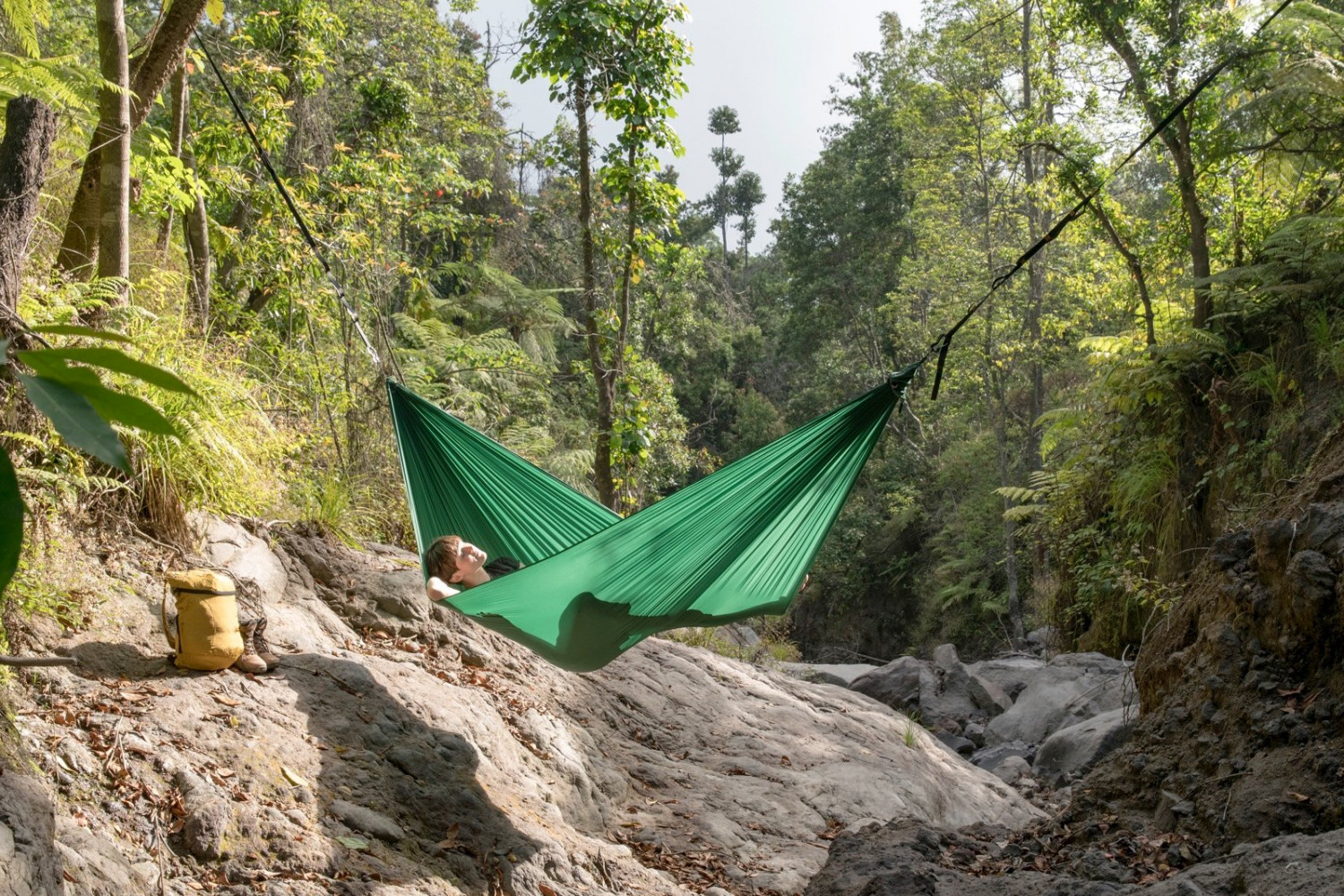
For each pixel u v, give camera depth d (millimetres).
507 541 6145
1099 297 16719
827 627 29281
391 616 6242
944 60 22391
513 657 6602
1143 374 11430
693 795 6219
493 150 19156
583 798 5566
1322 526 4699
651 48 10438
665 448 15578
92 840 3395
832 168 35250
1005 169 23406
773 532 4961
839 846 5172
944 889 4352
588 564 4465
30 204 4113
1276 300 10805
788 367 43562
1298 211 11867
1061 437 13969
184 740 4133
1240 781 4457
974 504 23750
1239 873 3584
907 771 7551
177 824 3756
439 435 5836
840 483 4945
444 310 18391
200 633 4609
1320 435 9539
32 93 5691
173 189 7504
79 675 4277
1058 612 13305
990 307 21547
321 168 12000
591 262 11438
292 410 8070
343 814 4211
